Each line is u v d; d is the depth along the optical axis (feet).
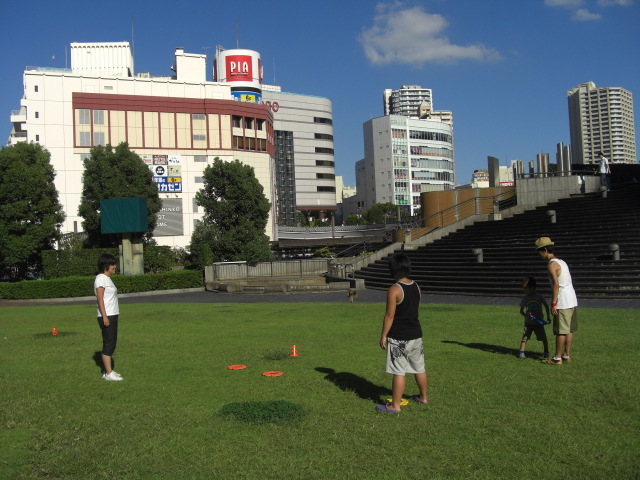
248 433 19.25
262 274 122.72
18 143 122.11
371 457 17.03
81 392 25.23
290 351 34.24
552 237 82.43
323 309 60.85
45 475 16.24
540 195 109.50
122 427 20.25
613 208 89.25
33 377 28.37
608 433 18.72
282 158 419.74
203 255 116.26
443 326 44.16
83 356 34.19
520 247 81.46
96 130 176.76
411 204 464.24
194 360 32.07
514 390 24.03
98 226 125.18
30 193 116.26
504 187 119.14
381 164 467.52
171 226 183.73
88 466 16.80
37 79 172.65
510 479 15.43
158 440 18.84
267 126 207.31
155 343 38.68
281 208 415.23
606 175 109.81
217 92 194.80
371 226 314.55
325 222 425.69
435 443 18.08
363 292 85.25
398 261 21.40
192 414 21.53
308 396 23.70
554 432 18.90
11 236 114.32
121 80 181.68
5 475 16.20
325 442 18.30
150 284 107.65
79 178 174.70
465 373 27.27
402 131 465.47
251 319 53.36
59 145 173.58
